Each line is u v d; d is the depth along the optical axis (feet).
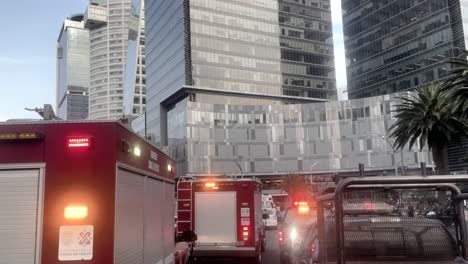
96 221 14.52
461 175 12.20
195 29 411.34
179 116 385.50
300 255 27.04
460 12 341.00
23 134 14.60
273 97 442.50
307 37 479.41
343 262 12.10
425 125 122.62
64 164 14.76
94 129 15.02
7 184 14.67
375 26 428.97
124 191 15.99
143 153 19.11
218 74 414.21
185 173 362.53
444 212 15.39
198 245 46.62
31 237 14.40
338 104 372.38
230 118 375.66
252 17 446.19
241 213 46.98
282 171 371.15
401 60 394.52
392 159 348.38
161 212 23.21
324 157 368.27
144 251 18.98
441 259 16.35
